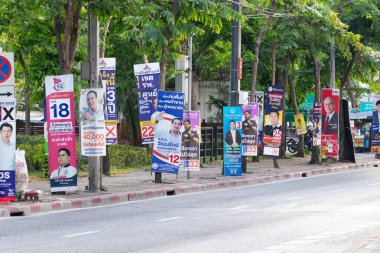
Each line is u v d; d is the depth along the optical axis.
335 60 48.69
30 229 17.81
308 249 14.01
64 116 24.53
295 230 17.05
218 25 28.73
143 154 40.38
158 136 30.36
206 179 33.00
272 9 37.94
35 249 14.50
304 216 19.95
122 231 17.25
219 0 31.55
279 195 26.98
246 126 36.66
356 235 15.96
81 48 34.19
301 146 52.75
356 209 21.62
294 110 49.84
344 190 28.78
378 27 44.53
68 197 24.42
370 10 44.66
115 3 23.98
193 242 15.34
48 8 25.94
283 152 51.00
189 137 32.56
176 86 32.44
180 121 30.30
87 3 24.94
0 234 16.88
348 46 43.03
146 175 34.50
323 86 52.78
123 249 14.44
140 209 22.64
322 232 16.59
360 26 45.59
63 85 24.44
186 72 33.81
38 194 23.20
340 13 44.62
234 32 35.72
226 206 23.22
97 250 14.33
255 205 23.38
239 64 35.78
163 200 25.75
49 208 22.42
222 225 18.22
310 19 39.34
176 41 30.69
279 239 15.62
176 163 30.41
